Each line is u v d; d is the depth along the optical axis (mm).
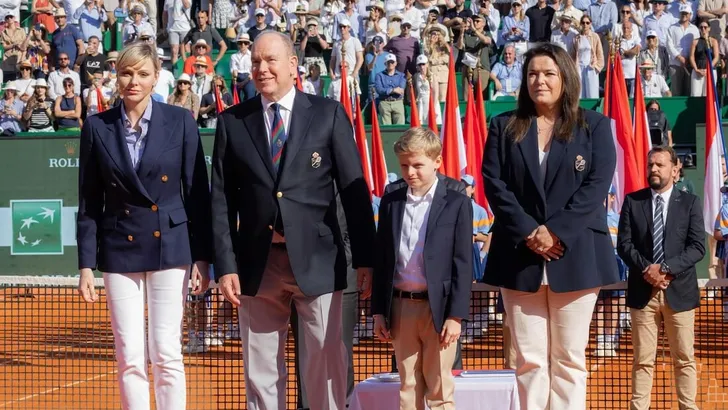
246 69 40094
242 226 11109
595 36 39469
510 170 10922
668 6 42156
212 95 37219
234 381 17938
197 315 17766
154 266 11000
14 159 38219
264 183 10867
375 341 19000
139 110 11250
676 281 14383
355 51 40500
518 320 10922
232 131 11086
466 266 11227
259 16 42250
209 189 11625
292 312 14398
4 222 38281
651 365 14547
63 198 38062
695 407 14523
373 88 38906
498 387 12477
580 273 10578
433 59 39375
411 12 42562
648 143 27625
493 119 11266
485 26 41906
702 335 21188
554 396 10875
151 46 11242
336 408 11172
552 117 10984
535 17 40625
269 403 11188
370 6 41281
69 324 24922
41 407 16797
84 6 44500
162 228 11047
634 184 25844
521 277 10711
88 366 20656
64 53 41125
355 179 11102
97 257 11367
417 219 11422
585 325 10836
